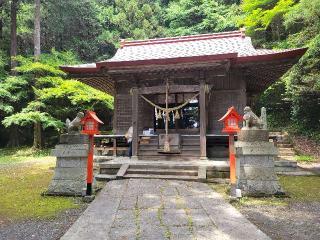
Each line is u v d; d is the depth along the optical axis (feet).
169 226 15.74
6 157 56.39
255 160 23.75
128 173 30.73
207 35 49.11
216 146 41.57
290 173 33.17
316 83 48.88
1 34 75.87
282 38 72.13
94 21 86.99
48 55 70.59
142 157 37.88
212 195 22.65
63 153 24.32
